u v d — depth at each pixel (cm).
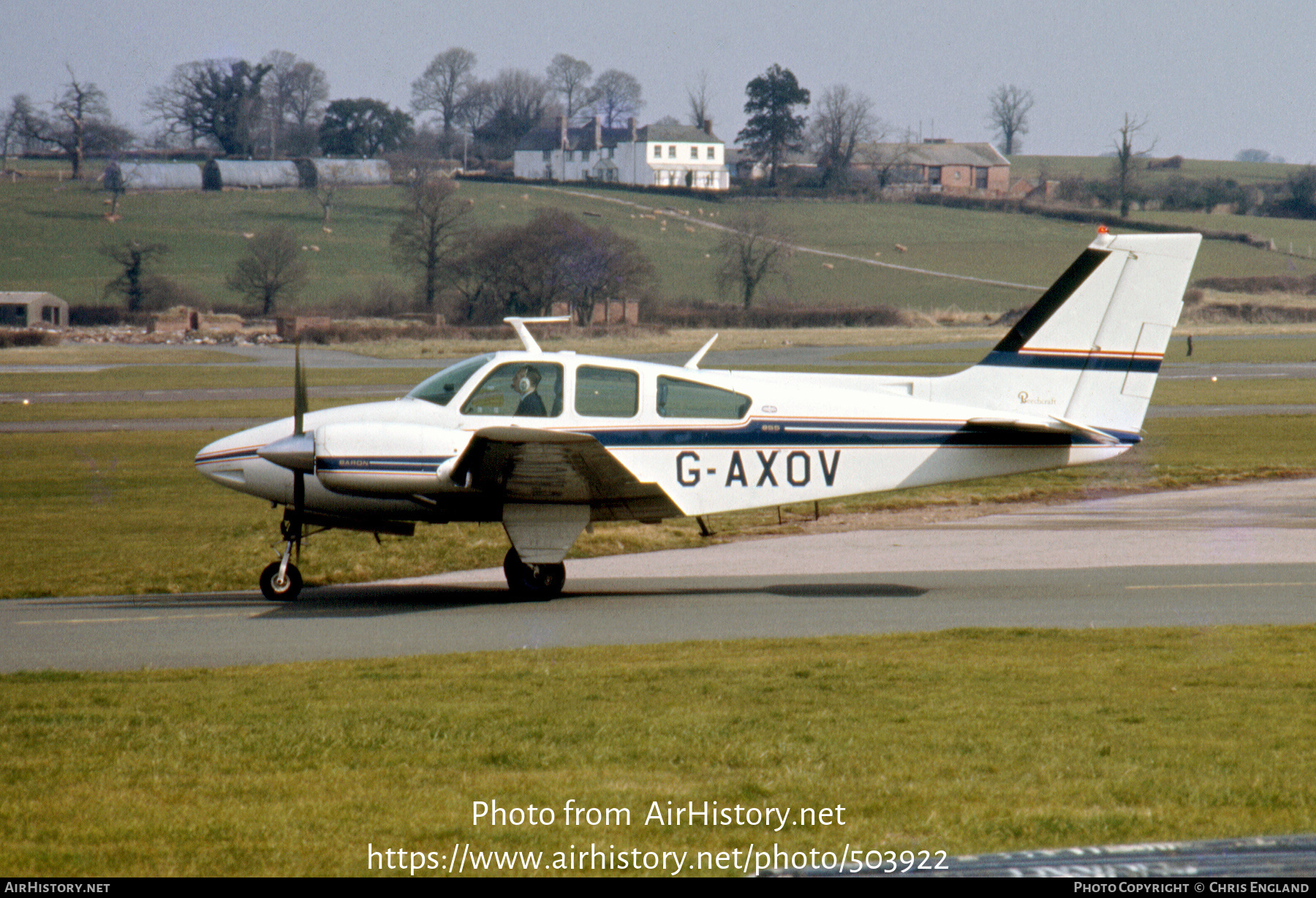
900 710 2578
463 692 2792
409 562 5309
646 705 2642
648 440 4388
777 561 5356
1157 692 2755
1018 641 3453
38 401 15588
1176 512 6762
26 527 6334
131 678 3000
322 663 3209
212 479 4466
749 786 2009
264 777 2084
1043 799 1931
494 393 4369
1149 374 4566
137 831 1806
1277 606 4066
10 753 2242
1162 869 1518
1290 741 2300
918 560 5300
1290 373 19400
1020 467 4575
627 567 5247
